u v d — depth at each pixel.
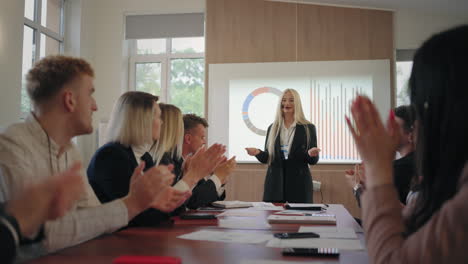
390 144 0.76
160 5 5.52
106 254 1.08
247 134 5.05
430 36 0.75
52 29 5.16
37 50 4.87
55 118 1.42
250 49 5.15
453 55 0.68
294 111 3.65
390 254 0.66
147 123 1.92
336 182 4.86
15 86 4.08
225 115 5.09
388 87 4.92
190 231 1.49
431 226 0.61
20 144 1.34
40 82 1.40
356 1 4.92
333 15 5.08
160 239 1.31
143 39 5.79
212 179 2.49
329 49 5.06
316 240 1.27
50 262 0.98
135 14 5.61
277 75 5.05
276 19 5.15
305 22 5.12
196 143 2.88
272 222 1.72
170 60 5.78
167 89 5.76
